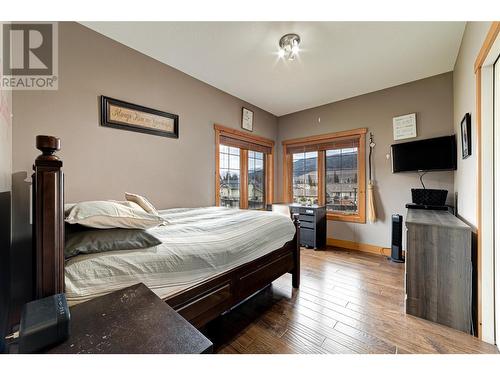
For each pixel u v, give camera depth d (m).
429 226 1.77
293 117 4.47
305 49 2.40
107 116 2.18
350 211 3.82
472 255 1.66
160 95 2.64
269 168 4.56
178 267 1.15
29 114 1.74
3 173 1.34
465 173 2.13
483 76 1.58
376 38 2.21
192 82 3.01
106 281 0.93
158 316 0.76
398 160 3.17
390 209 3.34
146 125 2.50
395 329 1.62
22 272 1.61
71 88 1.96
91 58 2.08
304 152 4.38
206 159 3.21
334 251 3.57
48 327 0.61
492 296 1.51
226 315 1.79
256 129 4.14
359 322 1.70
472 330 1.60
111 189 2.22
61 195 0.80
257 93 3.58
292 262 2.24
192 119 3.02
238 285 1.50
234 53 2.48
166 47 2.37
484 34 1.52
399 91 3.26
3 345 0.83
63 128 1.92
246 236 1.64
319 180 4.17
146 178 2.51
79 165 2.01
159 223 1.18
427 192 2.83
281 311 1.85
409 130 3.16
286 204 4.25
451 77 2.87
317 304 1.96
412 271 1.81
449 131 2.86
